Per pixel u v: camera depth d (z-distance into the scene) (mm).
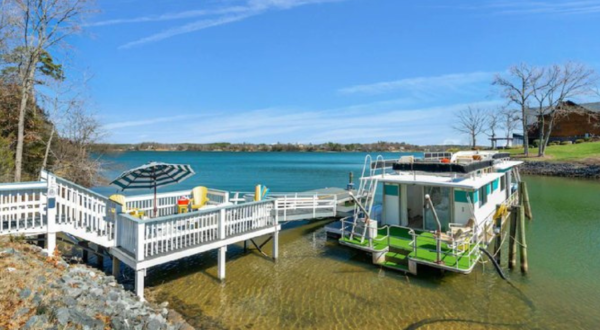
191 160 111000
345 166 84312
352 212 17984
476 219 12992
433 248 11766
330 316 8828
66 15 21688
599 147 54469
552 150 58031
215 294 10070
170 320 7918
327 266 12516
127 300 7848
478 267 12234
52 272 7723
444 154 20781
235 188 37938
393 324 8453
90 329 5691
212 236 10945
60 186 9500
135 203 13289
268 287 10617
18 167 19906
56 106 24172
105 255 11461
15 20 19906
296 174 58969
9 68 21188
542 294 10188
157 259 9273
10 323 5230
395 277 11383
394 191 14688
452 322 8578
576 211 22953
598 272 11938
